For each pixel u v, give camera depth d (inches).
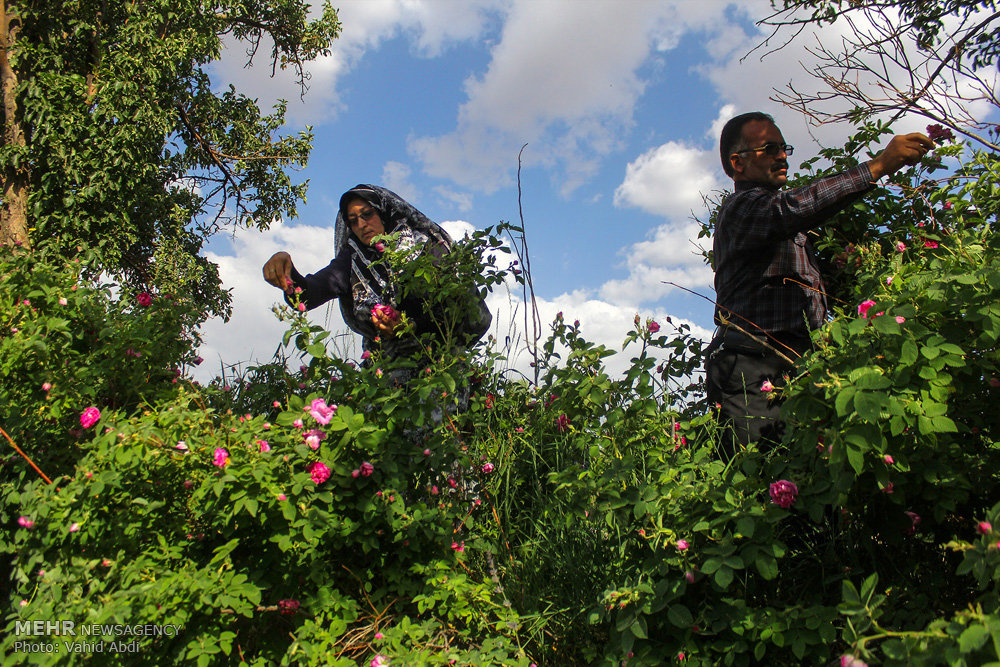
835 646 66.4
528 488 98.2
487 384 102.8
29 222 309.7
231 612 68.8
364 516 77.4
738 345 92.7
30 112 303.7
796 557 74.9
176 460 71.5
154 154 343.9
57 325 89.4
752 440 88.3
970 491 69.2
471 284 95.9
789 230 85.7
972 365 62.8
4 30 318.3
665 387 89.8
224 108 435.8
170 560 70.9
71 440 89.1
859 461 55.9
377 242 98.4
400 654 69.9
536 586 86.1
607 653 68.0
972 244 67.6
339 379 84.4
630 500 69.9
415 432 97.5
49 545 72.4
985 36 113.6
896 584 70.4
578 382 78.5
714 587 66.7
